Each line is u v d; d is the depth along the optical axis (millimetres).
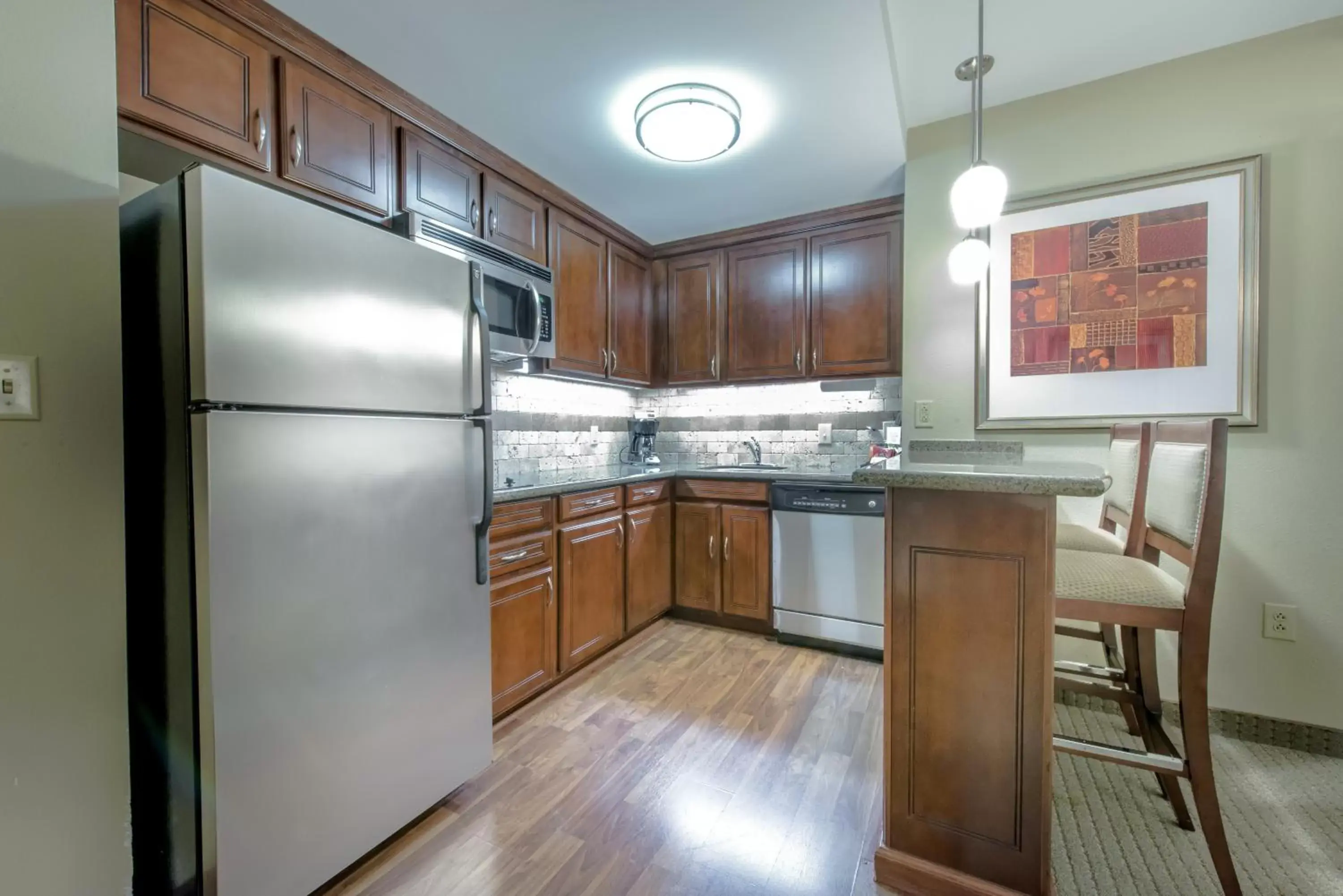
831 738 1871
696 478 2998
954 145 2342
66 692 1045
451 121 2043
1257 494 1893
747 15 1545
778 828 1448
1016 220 2236
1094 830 1448
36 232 1012
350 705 1271
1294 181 1842
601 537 2502
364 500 1297
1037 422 2209
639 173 2479
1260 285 1881
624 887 1259
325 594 1217
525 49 1673
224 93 1441
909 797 1226
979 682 1148
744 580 2861
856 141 2246
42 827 1020
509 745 1833
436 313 1479
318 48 1624
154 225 1110
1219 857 1177
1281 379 1861
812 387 3291
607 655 2586
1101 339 2105
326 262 1215
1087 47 1934
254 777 1099
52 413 1027
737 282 3209
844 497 2596
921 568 1191
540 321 2385
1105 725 1982
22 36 1000
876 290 2844
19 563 995
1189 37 1885
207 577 1034
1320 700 1825
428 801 1459
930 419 2400
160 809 1148
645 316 3373
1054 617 1130
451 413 1525
